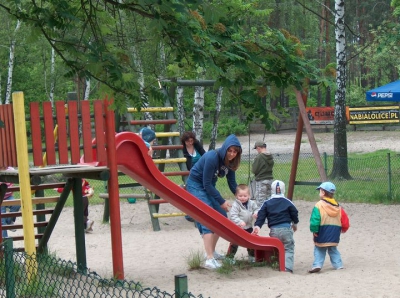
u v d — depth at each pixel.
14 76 49.16
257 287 8.74
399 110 48.44
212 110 57.50
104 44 7.99
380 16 58.53
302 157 33.22
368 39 58.00
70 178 9.70
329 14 55.91
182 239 13.40
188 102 49.94
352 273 9.62
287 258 10.27
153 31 7.67
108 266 10.70
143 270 10.43
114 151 9.30
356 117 49.44
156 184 9.76
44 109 8.86
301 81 8.22
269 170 15.90
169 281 9.48
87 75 7.85
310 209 17.38
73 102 9.13
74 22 7.78
